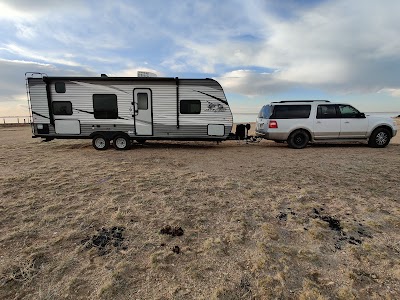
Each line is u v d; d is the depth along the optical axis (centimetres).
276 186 514
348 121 967
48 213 389
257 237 330
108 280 250
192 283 249
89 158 787
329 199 447
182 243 317
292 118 971
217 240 321
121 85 909
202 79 909
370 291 239
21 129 2247
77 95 909
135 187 505
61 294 233
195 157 820
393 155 831
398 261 280
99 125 930
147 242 318
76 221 366
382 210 402
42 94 906
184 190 490
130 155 847
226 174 604
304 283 249
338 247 308
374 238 326
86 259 283
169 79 904
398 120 2592
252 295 234
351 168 653
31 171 610
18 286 242
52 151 921
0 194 459
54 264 274
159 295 234
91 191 481
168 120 933
